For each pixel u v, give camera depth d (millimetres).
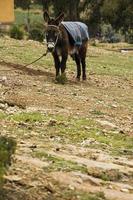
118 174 9711
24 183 8461
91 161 10344
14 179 8492
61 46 20453
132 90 21703
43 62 26297
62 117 14125
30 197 7992
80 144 11977
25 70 22906
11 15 20984
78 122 13828
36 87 18609
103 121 14375
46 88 18719
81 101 17234
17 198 7879
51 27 20172
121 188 9062
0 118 13406
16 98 15898
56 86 19641
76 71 25000
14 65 24000
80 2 75375
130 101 18812
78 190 8570
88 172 9539
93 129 13367
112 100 18453
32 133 12281
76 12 72562
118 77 25297
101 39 69000
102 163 10305
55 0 72250
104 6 71625
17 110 14484
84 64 22531
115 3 71188
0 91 16844
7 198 7816
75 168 9594
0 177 7414
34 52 30312
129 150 11859
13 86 18203
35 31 44688
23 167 9164
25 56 27938
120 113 16188
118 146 12164
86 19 74750
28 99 16109
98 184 9078
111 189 8953
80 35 21375
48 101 16344
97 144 12109
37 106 15359
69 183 8805
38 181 8633
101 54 36344
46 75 22219
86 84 21703
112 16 71438
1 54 27844
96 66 28516
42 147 10938
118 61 32719
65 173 9242
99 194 8484
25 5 80125
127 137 13047
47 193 8250
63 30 20406
